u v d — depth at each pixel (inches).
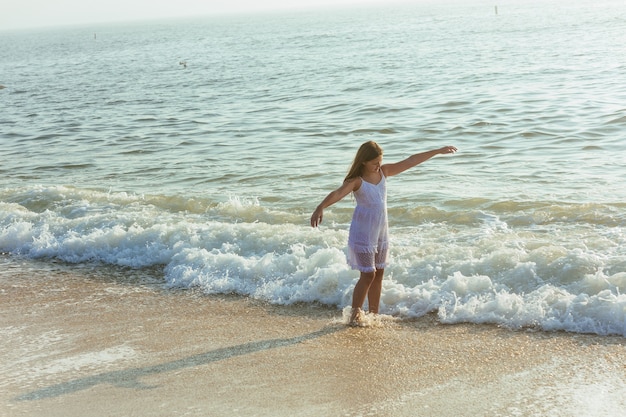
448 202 372.5
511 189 396.8
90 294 272.8
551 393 173.3
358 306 225.5
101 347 218.8
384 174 223.0
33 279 295.7
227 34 5270.7
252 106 940.0
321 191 429.1
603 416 160.4
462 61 1412.4
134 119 888.9
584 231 302.2
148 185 480.7
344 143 619.2
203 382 189.9
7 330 237.6
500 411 166.1
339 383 185.8
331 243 299.0
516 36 2208.4
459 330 217.6
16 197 431.5
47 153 661.9
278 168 515.2
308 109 863.1
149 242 322.0
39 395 185.9
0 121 968.9
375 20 6136.8
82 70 2180.1
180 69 1907.0
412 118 727.1
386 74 1266.0
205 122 812.0
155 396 182.5
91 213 390.3
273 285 263.4
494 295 235.0
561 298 224.1
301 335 221.3
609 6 5152.6
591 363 188.5
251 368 198.1
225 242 312.3
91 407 177.5
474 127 641.6
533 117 664.4
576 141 540.1
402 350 205.5
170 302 259.3
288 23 7760.8
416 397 175.6
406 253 282.2
